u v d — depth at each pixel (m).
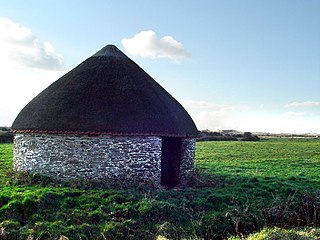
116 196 15.98
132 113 19.12
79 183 17.92
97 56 22.03
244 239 13.52
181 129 20.52
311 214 16.66
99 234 13.41
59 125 18.86
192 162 22.94
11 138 49.78
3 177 20.03
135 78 21.05
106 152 18.66
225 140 68.94
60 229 13.28
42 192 15.69
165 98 21.47
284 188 19.14
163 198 16.78
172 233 13.98
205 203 16.47
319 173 26.92
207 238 14.32
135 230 13.92
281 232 13.66
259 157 38.91
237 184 20.67
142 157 19.05
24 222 13.92
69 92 20.11
